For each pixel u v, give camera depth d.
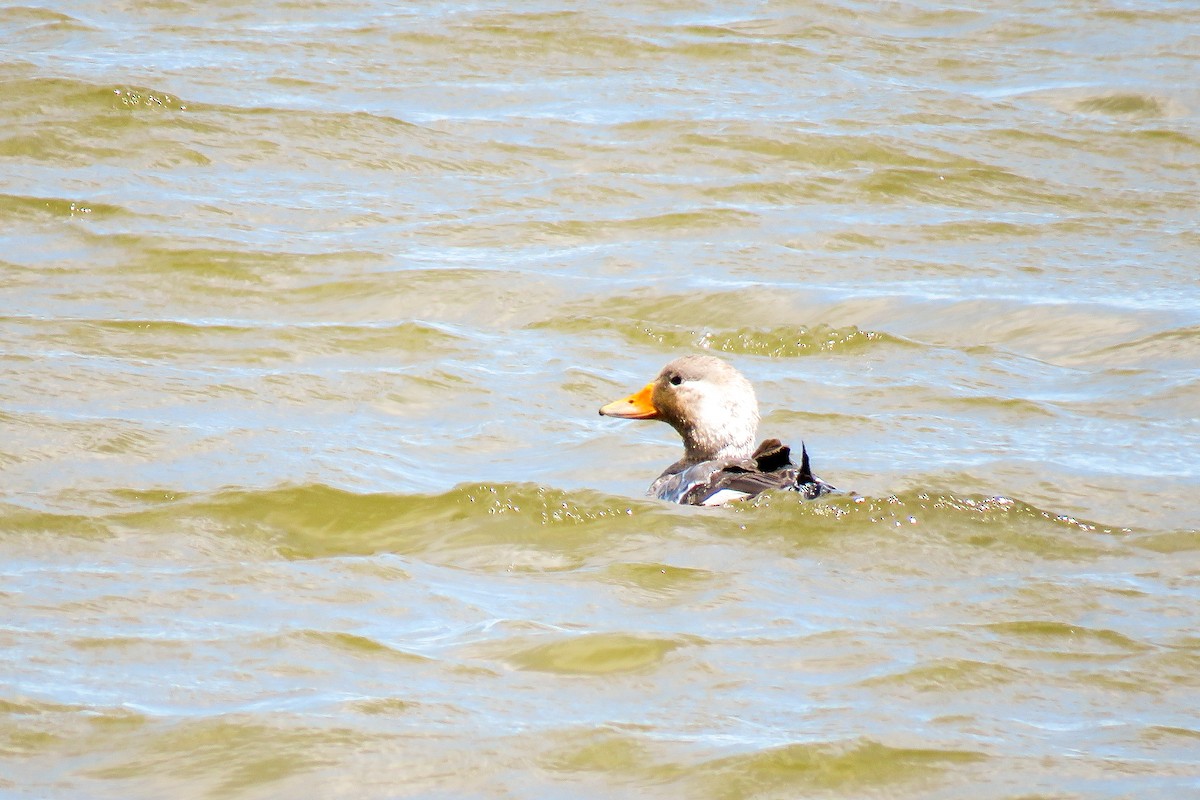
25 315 17.03
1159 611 10.16
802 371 16.00
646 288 18.38
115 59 26.48
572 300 18.11
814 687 8.95
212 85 25.38
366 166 22.77
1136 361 16.00
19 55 26.19
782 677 9.08
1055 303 17.64
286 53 27.64
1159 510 12.17
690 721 8.52
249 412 14.45
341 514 12.02
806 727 8.44
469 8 30.95
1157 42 30.66
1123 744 8.32
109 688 8.86
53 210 20.41
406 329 16.98
